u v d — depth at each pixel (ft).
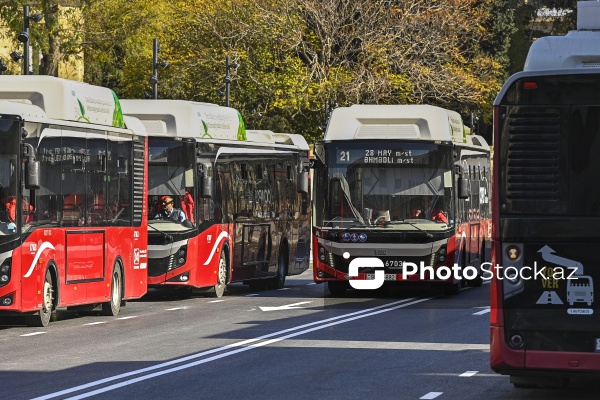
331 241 126.00
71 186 98.78
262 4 251.39
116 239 108.37
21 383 62.69
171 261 124.57
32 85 97.76
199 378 64.69
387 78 243.19
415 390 60.59
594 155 55.42
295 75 245.86
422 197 125.39
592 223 55.16
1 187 89.81
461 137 138.10
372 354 76.02
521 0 369.91
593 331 55.01
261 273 142.00
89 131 102.37
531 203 55.77
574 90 55.72
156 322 99.71
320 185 126.41
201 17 255.91
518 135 56.08
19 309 90.43
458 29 258.98
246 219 137.90
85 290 101.40
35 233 92.27
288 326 95.09
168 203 125.39
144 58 269.03
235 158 135.54
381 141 125.59
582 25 58.54
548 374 55.47
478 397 58.59
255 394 58.85
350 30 252.21
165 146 125.59
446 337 86.33
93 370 68.03
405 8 250.78
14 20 223.92
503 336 55.67
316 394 58.95
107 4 254.27
